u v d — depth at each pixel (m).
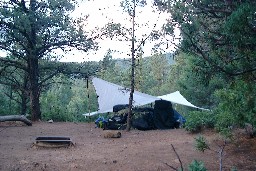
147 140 10.06
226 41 4.87
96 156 7.57
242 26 4.08
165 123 14.84
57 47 18.53
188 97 29.97
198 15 5.02
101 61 19.78
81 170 6.32
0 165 6.58
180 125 14.95
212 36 5.05
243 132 9.12
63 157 7.45
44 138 9.24
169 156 7.30
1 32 16.88
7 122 16.31
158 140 9.92
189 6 4.84
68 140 9.03
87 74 19.92
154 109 15.10
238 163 6.40
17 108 24.72
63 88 43.72
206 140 8.79
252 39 4.31
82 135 11.70
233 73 5.04
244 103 5.95
